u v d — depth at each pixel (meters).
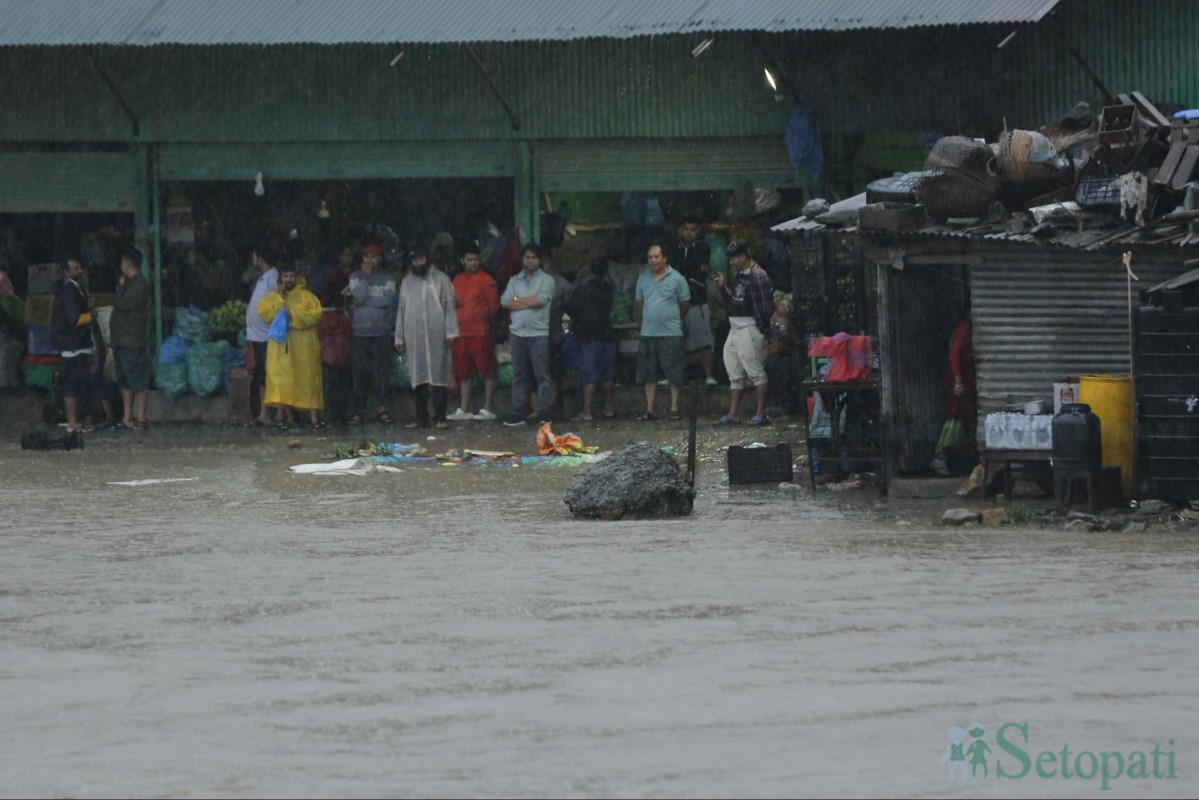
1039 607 27.53
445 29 66.31
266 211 73.81
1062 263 44.41
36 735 20.52
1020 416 42.78
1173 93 68.31
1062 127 51.59
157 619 28.00
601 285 66.31
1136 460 41.06
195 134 71.75
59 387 70.25
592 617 27.17
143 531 39.66
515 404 67.56
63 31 66.88
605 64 71.25
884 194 48.16
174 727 20.70
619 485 41.19
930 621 26.41
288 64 71.56
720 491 46.88
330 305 69.56
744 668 23.22
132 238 73.69
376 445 57.84
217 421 70.12
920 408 46.53
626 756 18.89
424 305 66.19
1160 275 43.78
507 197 74.44
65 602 29.83
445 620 27.25
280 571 33.09
